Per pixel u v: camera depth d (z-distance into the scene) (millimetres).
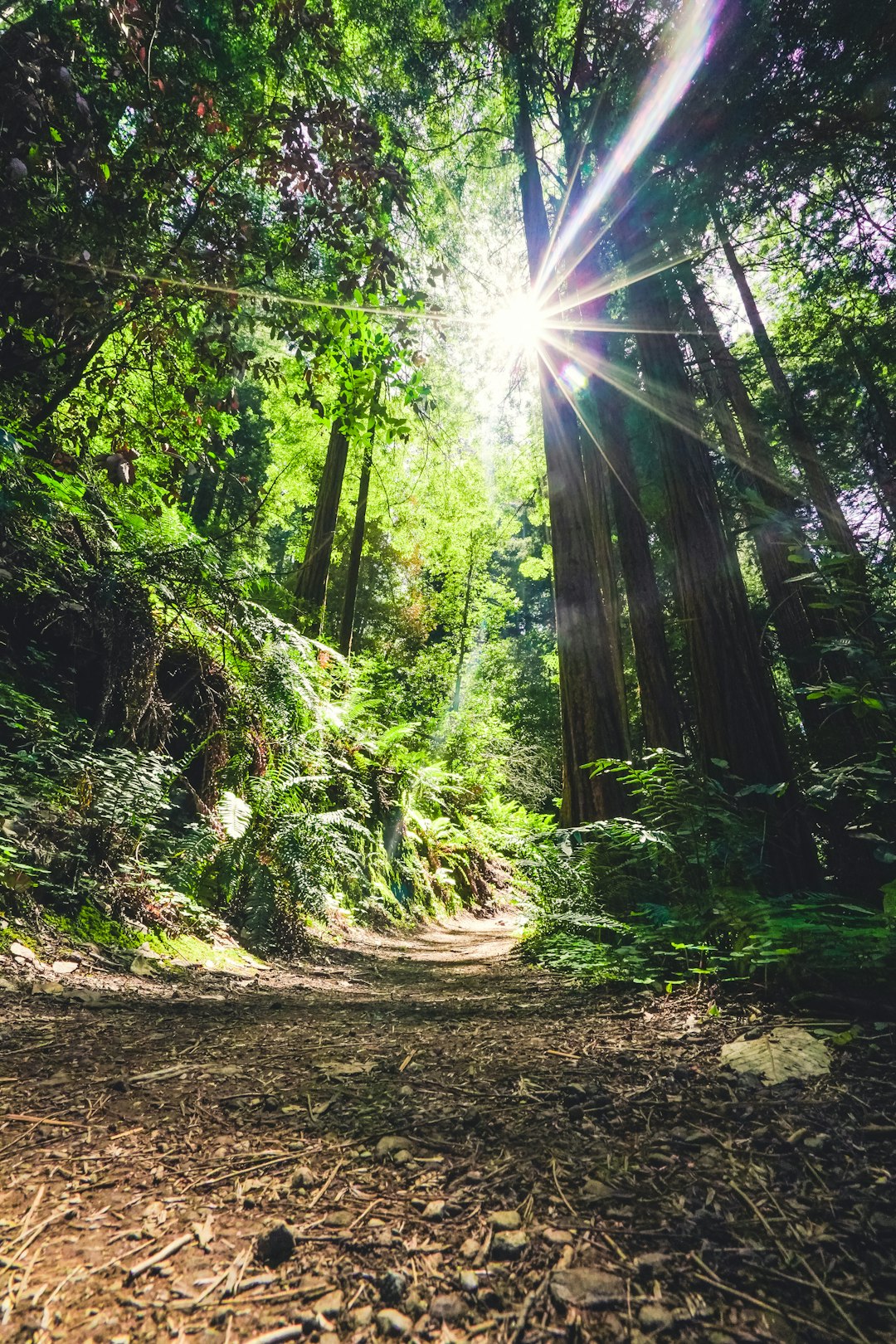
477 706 20062
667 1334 937
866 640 2490
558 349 6754
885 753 2463
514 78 7988
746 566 8734
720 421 6605
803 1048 1928
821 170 4219
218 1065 2180
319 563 12195
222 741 5930
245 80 4031
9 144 2738
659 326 5191
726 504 6180
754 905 2754
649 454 7441
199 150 3662
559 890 5133
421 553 21094
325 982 4484
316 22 4035
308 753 6711
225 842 5055
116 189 3305
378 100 7289
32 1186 1388
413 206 4348
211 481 17812
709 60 3752
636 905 4125
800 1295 1006
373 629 20156
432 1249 1162
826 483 4840
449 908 12078
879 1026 2000
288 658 6328
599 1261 1103
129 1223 1264
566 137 7098
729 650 4227
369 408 4281
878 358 5160
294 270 4043
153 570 5055
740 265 6488
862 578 2586
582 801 5590
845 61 3385
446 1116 1726
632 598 6152
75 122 2934
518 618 35656
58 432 4723
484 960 6090
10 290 3701
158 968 3713
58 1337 960
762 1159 1391
